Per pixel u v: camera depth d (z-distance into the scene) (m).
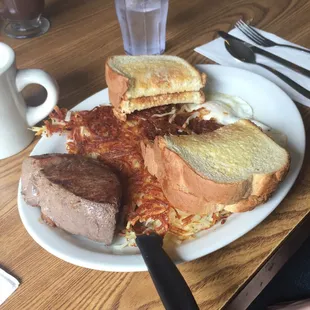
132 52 1.21
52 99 0.89
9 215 0.79
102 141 0.89
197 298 0.64
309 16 1.34
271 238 0.71
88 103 0.99
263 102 0.96
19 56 1.25
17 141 0.90
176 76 0.94
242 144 0.78
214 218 0.71
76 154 0.82
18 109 0.87
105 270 0.63
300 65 1.12
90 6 1.46
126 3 1.10
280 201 0.72
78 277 0.68
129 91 0.91
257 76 1.00
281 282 1.09
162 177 0.76
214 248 0.65
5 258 0.71
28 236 0.75
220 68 1.04
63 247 0.66
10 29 1.37
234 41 1.19
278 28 1.30
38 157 0.76
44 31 1.35
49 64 1.20
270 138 0.79
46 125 0.92
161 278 0.57
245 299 0.68
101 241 0.69
